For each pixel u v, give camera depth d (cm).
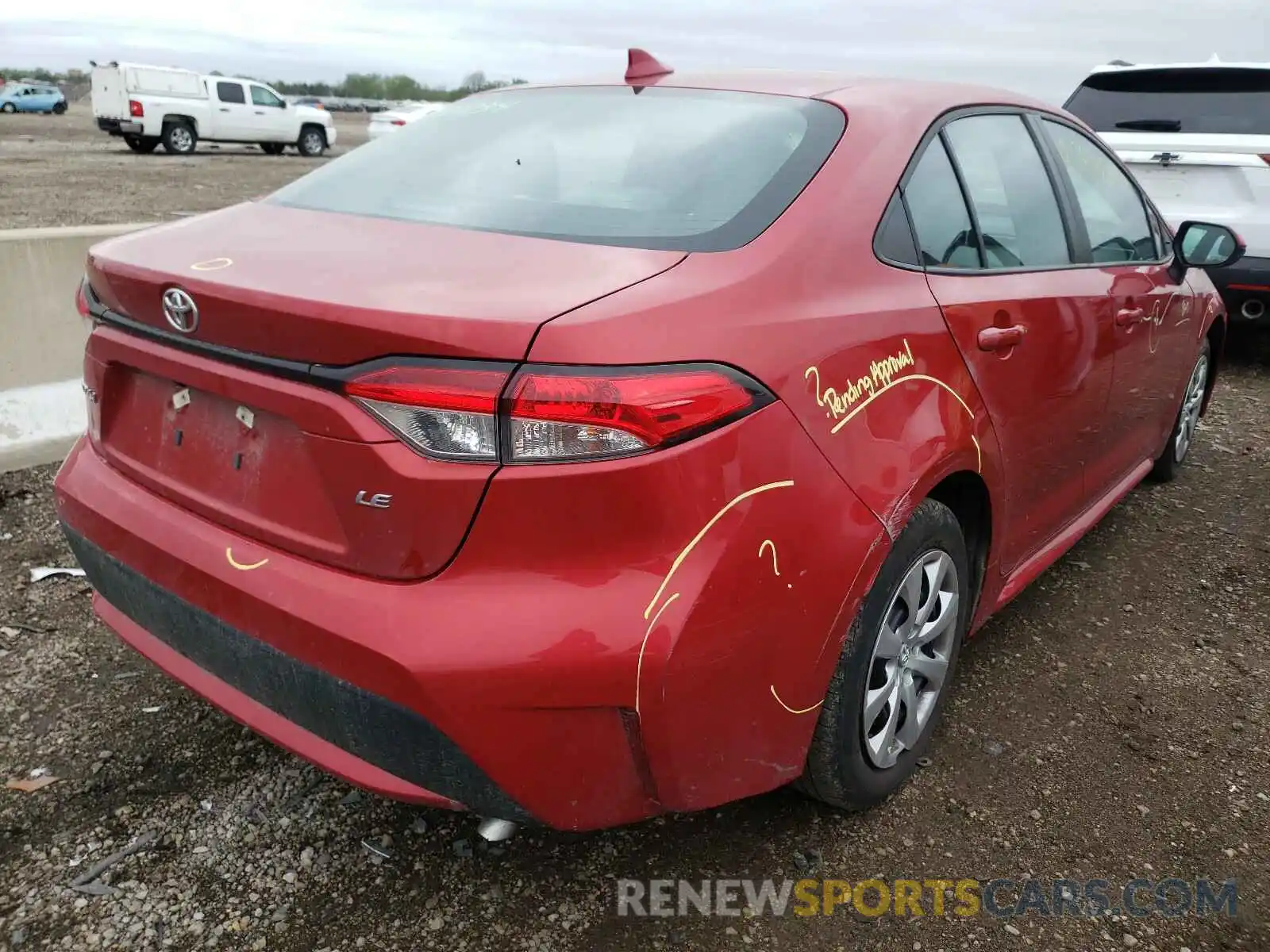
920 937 206
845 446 195
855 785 226
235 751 255
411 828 231
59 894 208
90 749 254
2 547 358
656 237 199
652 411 161
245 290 174
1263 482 480
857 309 205
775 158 221
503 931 204
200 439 197
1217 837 238
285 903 209
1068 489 317
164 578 200
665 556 166
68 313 423
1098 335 304
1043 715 284
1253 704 294
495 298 167
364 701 171
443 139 263
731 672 178
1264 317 624
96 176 1800
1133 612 348
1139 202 373
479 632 162
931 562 234
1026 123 301
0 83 5241
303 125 2672
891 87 260
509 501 160
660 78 271
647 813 183
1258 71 614
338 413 167
